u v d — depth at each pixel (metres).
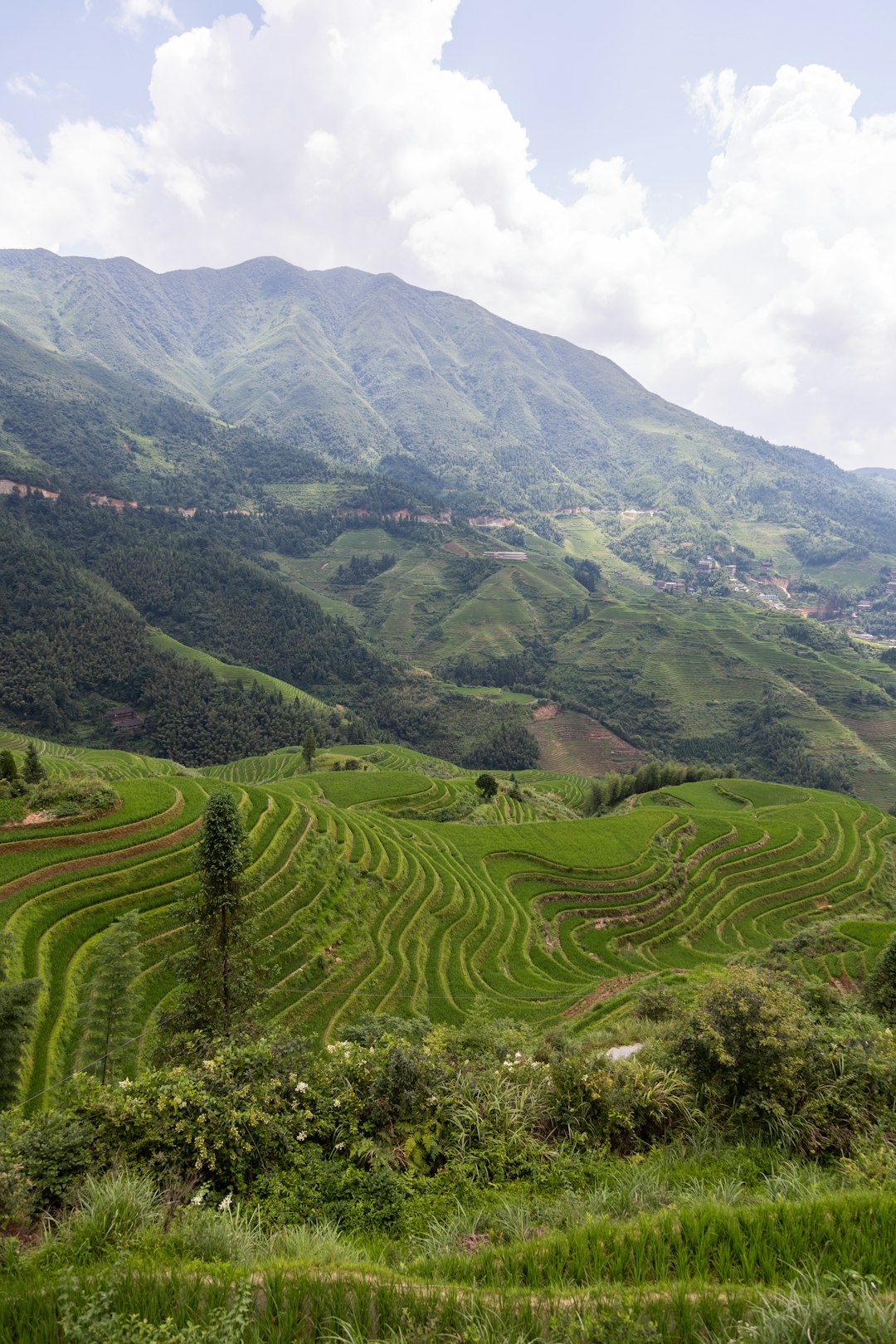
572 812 116.56
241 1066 10.80
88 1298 4.74
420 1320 4.84
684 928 62.44
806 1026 10.93
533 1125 10.05
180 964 21.92
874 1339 4.11
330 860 53.16
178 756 159.50
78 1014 31.33
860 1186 7.50
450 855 66.50
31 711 163.88
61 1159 8.52
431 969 47.22
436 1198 8.50
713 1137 9.77
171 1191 8.16
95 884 39.47
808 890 71.00
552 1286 5.16
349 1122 9.93
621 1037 19.81
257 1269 5.57
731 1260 5.39
